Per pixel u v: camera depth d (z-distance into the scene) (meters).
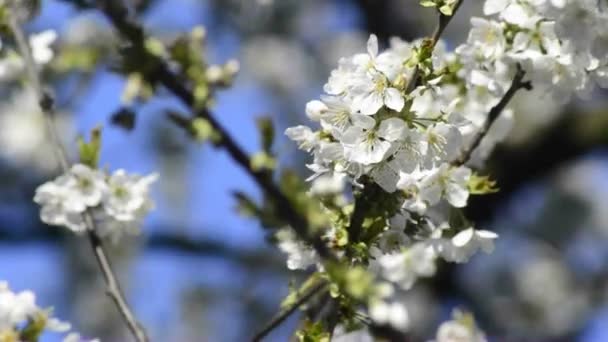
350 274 1.83
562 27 1.88
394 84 1.84
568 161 3.58
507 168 3.54
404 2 3.66
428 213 1.94
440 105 1.86
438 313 3.61
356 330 1.92
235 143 2.08
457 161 1.94
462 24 3.70
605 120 3.57
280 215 1.96
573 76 1.92
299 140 1.85
